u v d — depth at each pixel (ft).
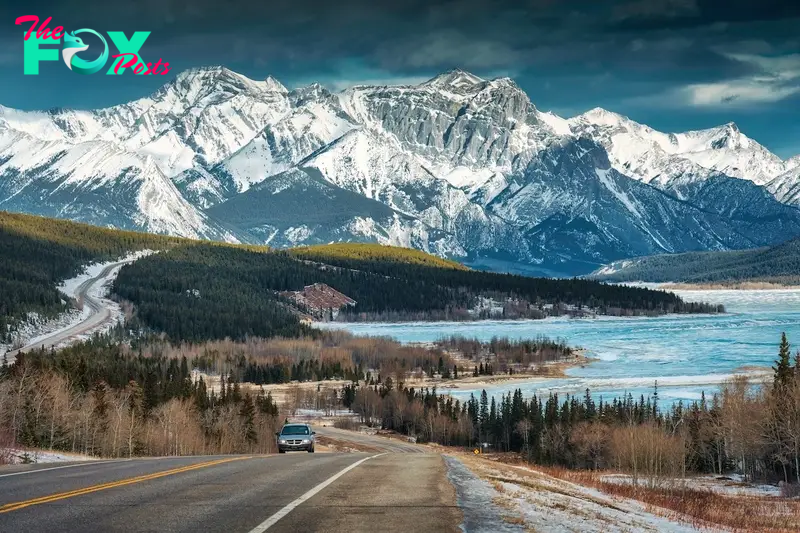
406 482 100.63
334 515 74.74
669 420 465.47
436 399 649.20
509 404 594.24
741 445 351.46
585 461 471.21
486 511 79.30
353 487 94.79
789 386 346.95
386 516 74.59
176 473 110.11
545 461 481.87
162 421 388.98
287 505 79.97
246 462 134.72
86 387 434.71
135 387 423.23
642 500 144.05
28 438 289.74
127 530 66.54
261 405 527.81
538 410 547.08
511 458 514.27
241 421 455.63
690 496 194.59
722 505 177.37
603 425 474.90
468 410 617.21
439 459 151.84
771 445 339.57
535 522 75.97
